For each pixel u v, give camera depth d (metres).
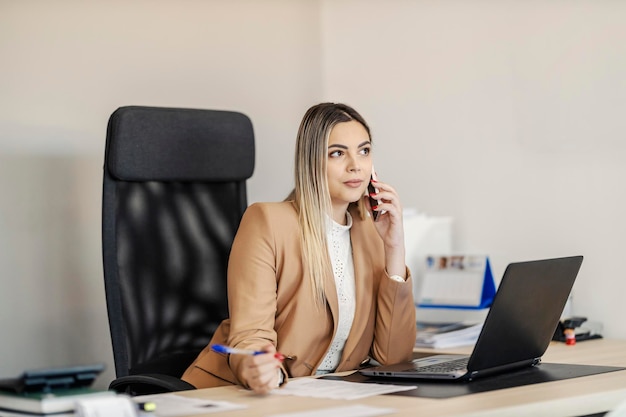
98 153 3.49
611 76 3.01
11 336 3.25
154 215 2.69
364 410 1.70
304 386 2.06
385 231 2.54
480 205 3.46
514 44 3.32
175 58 3.72
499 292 2.00
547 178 3.22
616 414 1.89
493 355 2.08
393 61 3.82
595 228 3.07
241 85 3.91
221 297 2.78
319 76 4.12
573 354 2.59
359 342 2.48
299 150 2.46
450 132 3.58
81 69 3.46
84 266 3.44
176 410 1.77
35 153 3.33
